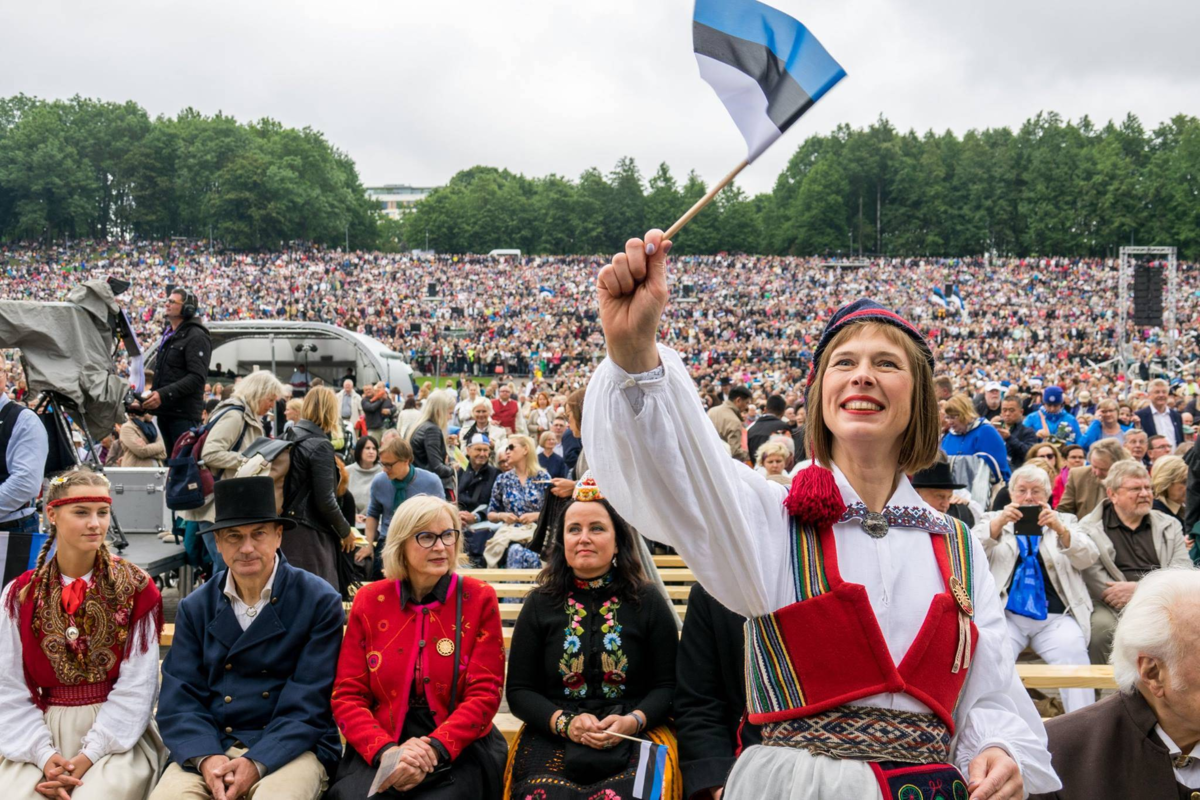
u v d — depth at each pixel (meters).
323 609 4.21
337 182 133.25
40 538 5.55
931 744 1.88
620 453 1.77
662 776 3.25
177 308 8.34
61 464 7.18
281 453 5.92
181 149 128.00
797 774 1.86
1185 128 133.00
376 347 27.88
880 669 1.88
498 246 140.50
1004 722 2.01
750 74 1.77
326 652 4.15
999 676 2.03
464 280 85.31
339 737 4.19
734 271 89.12
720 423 9.73
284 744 3.88
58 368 7.12
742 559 1.88
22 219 118.31
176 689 4.07
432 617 4.12
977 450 9.12
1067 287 83.81
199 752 3.86
